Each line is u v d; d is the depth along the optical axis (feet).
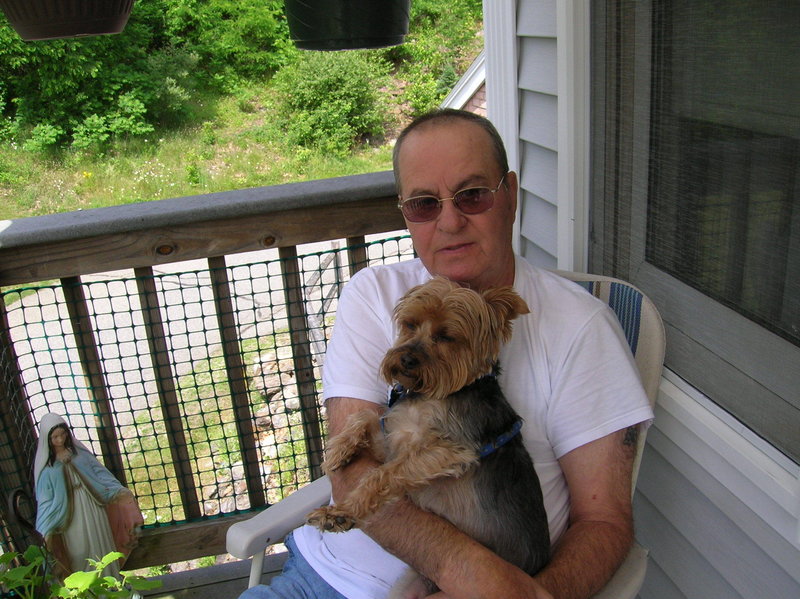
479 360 5.33
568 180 7.51
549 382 5.63
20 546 8.44
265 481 11.95
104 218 7.56
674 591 6.93
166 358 8.53
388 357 5.42
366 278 6.37
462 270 5.82
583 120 7.25
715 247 5.70
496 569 4.74
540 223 8.97
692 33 5.59
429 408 5.35
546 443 5.72
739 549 5.84
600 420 5.47
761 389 5.32
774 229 5.04
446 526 4.97
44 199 51.60
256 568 6.19
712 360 5.90
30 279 7.81
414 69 64.39
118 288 28.66
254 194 7.93
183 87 60.13
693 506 6.37
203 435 16.97
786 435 5.10
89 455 8.09
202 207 7.67
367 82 60.39
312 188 8.00
